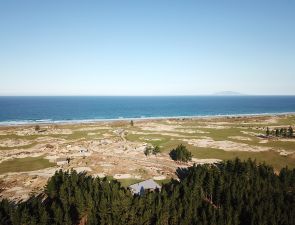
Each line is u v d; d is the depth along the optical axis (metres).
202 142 171.00
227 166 101.50
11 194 88.50
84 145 157.38
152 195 75.06
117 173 108.00
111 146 155.88
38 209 68.75
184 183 81.88
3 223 65.12
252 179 85.62
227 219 67.12
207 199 84.50
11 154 137.50
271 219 67.00
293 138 184.62
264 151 148.50
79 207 70.06
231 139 181.50
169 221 68.94
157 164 122.69
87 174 106.44
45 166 118.25
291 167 122.00
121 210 69.31
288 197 79.06
